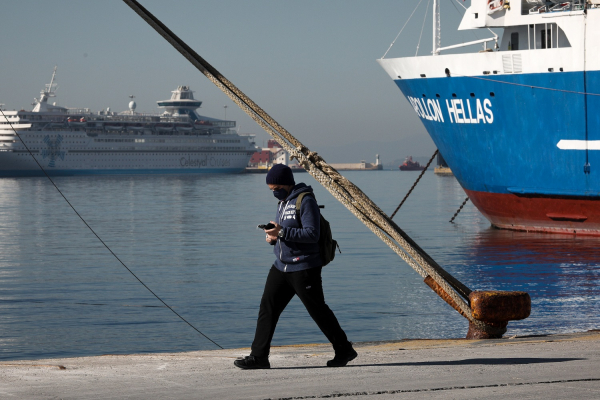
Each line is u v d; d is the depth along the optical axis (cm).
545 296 1773
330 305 1738
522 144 3094
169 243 3534
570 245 2884
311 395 473
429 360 634
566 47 2969
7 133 18512
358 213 825
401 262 2695
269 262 2756
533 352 670
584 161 2923
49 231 4256
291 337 1384
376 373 561
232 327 1509
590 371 553
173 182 14825
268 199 8281
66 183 13975
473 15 3284
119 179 17112
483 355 657
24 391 491
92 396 473
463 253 2817
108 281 2250
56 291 2039
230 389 498
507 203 3291
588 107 2875
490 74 3109
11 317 1634
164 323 1554
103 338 1405
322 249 591
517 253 2728
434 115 3412
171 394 480
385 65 3588
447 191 10312
